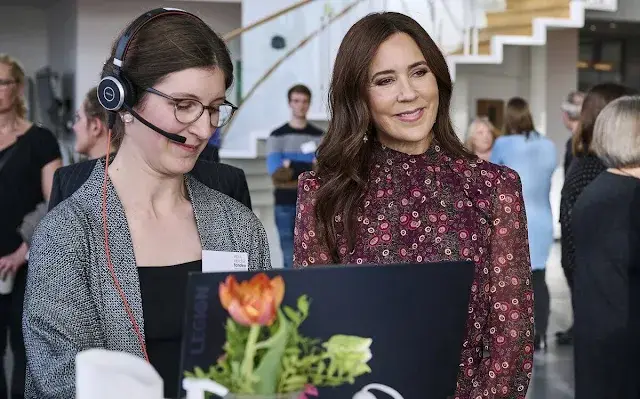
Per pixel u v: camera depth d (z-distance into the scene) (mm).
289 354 1111
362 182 1803
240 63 8672
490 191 1809
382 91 1760
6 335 3604
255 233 1697
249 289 1087
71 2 10453
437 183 1809
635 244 2920
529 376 1778
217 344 1081
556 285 8242
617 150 2965
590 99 3936
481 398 1735
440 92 1834
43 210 3678
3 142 3631
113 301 1479
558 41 10078
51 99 11117
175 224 1604
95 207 1526
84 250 1475
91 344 1452
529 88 10078
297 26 8508
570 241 4074
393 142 1847
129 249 1516
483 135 7195
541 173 5527
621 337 2947
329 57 8289
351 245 1793
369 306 1151
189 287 1067
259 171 8789
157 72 1431
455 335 1222
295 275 1115
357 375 1153
